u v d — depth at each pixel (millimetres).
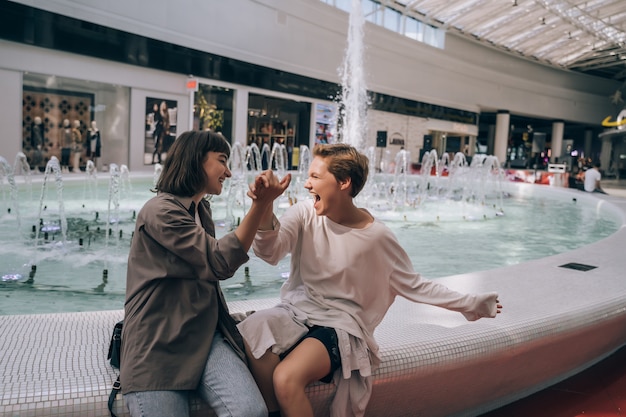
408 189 13430
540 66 32781
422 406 1849
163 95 15070
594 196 11523
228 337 1433
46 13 11586
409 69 24391
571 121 36938
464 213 9078
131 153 14578
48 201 7734
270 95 18359
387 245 1576
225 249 1281
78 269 3998
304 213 1615
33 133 12383
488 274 2988
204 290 1390
